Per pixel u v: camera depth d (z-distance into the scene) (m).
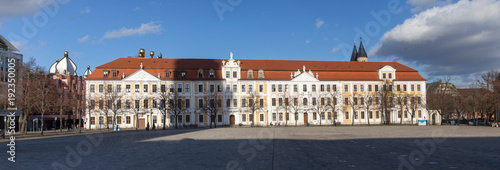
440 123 109.81
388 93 106.94
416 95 111.25
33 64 66.00
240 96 104.19
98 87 98.38
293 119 105.88
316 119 106.75
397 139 38.19
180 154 24.42
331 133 53.66
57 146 33.69
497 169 16.75
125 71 100.81
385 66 110.94
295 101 106.12
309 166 18.09
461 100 101.75
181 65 104.88
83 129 93.69
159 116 99.62
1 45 76.12
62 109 82.31
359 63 116.25
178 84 101.88
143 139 43.03
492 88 88.75
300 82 106.81
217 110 99.44
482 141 34.53
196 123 101.62
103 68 99.94
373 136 44.47
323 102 107.44
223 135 49.97
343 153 24.17
